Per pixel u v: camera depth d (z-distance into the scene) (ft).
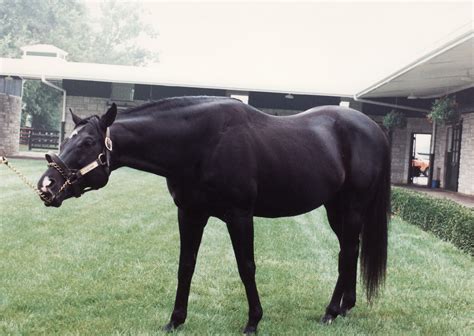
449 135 54.49
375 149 13.55
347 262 13.35
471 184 46.42
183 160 10.96
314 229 26.73
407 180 63.82
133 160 10.89
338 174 12.79
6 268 16.89
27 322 12.32
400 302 14.83
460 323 13.14
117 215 28.48
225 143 10.93
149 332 11.78
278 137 11.81
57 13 152.25
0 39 138.00
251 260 11.36
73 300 14.05
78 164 10.06
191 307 13.79
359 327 12.72
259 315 11.75
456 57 32.89
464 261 19.74
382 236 13.76
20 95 74.64
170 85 61.93
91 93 67.36
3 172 47.91
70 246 20.36
